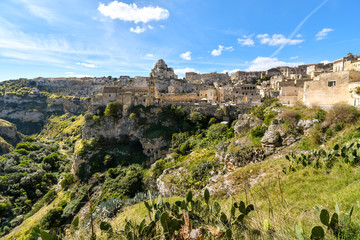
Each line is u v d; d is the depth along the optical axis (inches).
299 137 952.3
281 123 1047.6
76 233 209.6
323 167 548.7
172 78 4106.8
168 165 1549.0
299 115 1015.0
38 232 194.7
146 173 1701.5
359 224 184.2
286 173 614.5
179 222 185.3
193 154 1528.1
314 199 372.8
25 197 1975.9
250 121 1406.3
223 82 4215.1
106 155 2121.1
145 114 2349.9
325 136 844.0
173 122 2276.1
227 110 2062.0
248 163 1013.8
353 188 345.4
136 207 738.8
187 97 2778.1
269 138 1016.2
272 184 555.5
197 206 235.3
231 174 848.3
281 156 904.9
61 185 2034.9
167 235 184.5
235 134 1487.5
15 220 1676.9
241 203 221.1
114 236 211.8
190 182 1119.6
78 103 5216.5
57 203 1707.7
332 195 359.9
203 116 2153.1
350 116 800.3
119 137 2368.4
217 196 732.0
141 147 2294.5
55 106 5275.6
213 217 218.2
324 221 181.8
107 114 2399.1
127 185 1589.6
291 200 401.7
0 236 1502.2
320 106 1017.5
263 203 423.5
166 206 237.8
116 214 764.0
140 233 202.7
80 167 2133.4
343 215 185.3
